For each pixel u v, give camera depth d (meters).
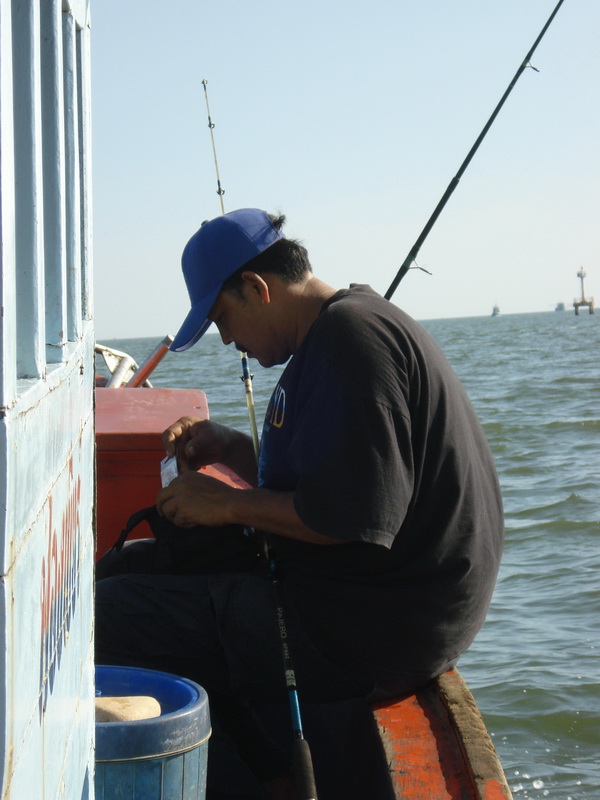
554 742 5.34
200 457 3.19
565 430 18.23
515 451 16.16
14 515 0.76
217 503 2.44
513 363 42.25
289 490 2.42
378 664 2.38
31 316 0.98
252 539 2.66
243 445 3.22
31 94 0.98
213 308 2.65
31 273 0.98
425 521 2.30
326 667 2.44
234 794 2.78
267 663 2.50
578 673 6.16
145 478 3.74
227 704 2.66
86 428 1.78
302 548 2.40
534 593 7.98
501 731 5.48
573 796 4.76
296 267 2.62
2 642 0.72
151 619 2.58
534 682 6.05
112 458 3.71
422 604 2.32
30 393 0.86
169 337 4.92
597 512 10.97
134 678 2.10
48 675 1.01
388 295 3.39
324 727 2.80
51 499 1.05
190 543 2.66
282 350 2.69
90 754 1.58
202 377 38.09
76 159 1.54
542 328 111.75
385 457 2.13
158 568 2.70
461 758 2.13
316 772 2.78
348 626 2.36
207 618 2.57
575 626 7.09
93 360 2.08
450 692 2.39
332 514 2.11
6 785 0.74
